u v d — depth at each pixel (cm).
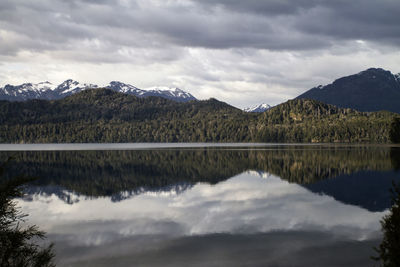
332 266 1780
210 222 2739
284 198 3750
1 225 1191
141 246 2152
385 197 3725
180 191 4325
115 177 5816
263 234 2372
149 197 3941
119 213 3123
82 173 6412
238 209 3209
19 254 1220
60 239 2322
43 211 3241
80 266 1839
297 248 2064
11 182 1188
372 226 2547
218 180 5312
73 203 3634
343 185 4612
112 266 1834
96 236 2391
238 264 1830
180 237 2336
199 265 1831
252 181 5147
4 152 14350
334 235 2323
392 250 1136
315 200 3606
